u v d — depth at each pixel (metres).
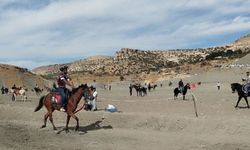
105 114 26.62
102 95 69.25
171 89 91.25
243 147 18.48
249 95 33.75
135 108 37.03
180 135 21.67
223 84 101.62
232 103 38.75
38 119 28.30
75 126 24.36
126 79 195.50
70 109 22.02
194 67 177.62
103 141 20.11
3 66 147.75
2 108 30.53
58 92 22.23
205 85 99.75
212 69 153.25
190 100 45.62
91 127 24.17
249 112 30.69
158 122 24.36
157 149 18.53
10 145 17.89
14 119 28.62
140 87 65.88
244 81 34.81
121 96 63.47
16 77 143.62
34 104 45.84
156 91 82.00
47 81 159.12
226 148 18.36
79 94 22.16
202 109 33.75
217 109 33.34
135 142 19.97
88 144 19.39
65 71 22.47
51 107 22.47
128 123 25.14
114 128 24.12
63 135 21.14
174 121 24.00
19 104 45.19
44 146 18.36
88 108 32.75
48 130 22.14
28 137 19.73
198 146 18.88
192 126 23.23
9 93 81.12
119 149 18.53
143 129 24.11
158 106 38.38
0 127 20.81
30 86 143.25
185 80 141.00
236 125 22.23
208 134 22.00
